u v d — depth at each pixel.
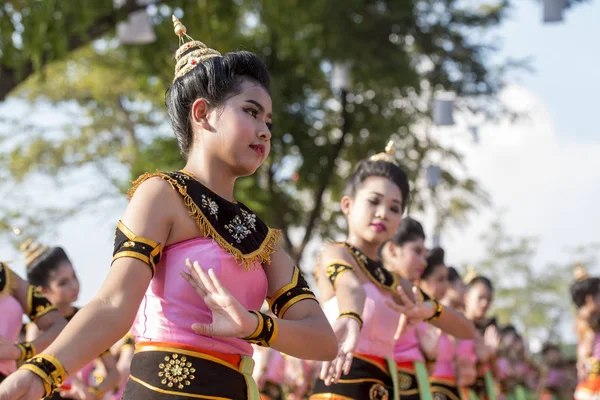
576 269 10.70
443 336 8.36
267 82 3.61
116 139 27.88
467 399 8.62
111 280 3.18
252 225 3.58
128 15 13.73
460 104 25.28
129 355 8.23
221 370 3.34
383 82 23.91
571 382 20.58
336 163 25.94
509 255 42.81
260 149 3.54
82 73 26.66
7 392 2.90
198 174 3.54
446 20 24.86
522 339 17.73
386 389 5.54
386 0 23.38
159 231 3.31
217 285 3.18
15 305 5.79
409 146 25.89
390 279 5.68
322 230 26.27
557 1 10.45
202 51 3.63
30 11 12.44
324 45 22.12
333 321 5.26
